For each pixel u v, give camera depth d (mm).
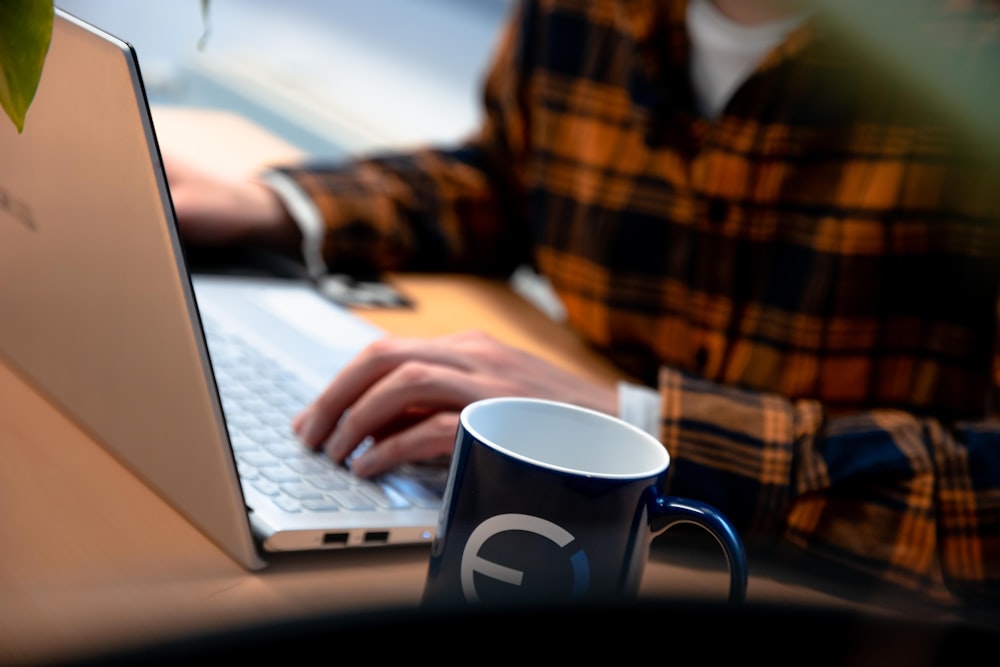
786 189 951
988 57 898
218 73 2416
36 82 473
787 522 630
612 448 469
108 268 516
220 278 937
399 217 1106
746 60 1018
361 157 1156
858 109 929
